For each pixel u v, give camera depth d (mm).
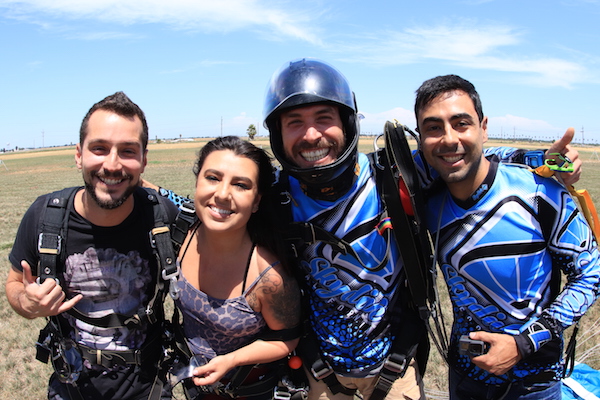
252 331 2160
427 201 2268
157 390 2357
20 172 42281
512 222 2027
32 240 2133
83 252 2139
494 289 2113
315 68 2062
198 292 2115
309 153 2045
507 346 1934
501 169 2084
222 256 2094
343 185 2109
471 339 2041
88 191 2027
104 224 2121
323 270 2211
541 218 2029
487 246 2064
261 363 2234
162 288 2232
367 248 2172
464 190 2074
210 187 1954
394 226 2141
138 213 2201
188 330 2246
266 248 2117
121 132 1994
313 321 2342
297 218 2205
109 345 2227
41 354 2344
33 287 1929
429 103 2012
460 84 1999
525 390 2180
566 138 1976
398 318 2352
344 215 2143
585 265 2018
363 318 2242
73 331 2250
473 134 1965
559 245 2031
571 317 1971
